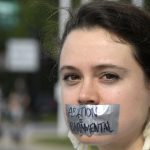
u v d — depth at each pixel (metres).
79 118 2.65
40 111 44.25
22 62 27.30
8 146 24.58
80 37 2.66
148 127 2.72
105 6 2.73
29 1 3.91
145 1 3.09
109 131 2.63
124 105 2.63
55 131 31.97
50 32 3.54
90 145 2.97
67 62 2.68
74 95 2.67
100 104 2.62
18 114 25.83
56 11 3.47
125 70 2.62
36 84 45.03
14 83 47.75
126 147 2.71
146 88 2.69
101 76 2.62
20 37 39.97
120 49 2.62
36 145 23.97
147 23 2.75
